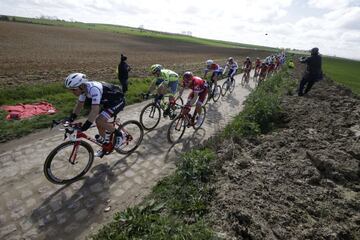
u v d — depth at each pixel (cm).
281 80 1591
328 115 875
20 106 780
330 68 4169
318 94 1279
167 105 738
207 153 529
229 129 702
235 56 5050
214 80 1033
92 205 406
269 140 664
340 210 405
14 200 395
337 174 498
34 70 1470
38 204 393
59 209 389
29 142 579
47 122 681
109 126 489
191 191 423
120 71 991
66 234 347
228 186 434
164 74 711
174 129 743
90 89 419
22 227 349
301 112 891
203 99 727
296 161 544
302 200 420
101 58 2452
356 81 2644
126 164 536
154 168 535
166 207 391
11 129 620
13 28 4878
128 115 820
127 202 421
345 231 357
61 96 928
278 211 386
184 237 304
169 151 619
